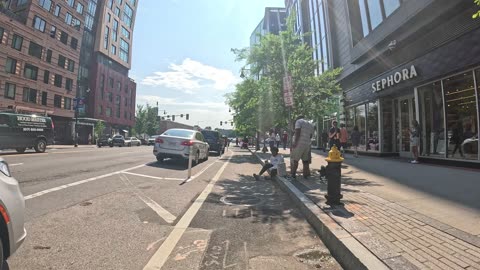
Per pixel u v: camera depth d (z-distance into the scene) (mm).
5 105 38969
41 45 44594
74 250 3969
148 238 4500
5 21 38562
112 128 69438
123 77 73375
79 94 59219
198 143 15477
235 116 33719
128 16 75312
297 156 9250
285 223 5418
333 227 4398
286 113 14328
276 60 13883
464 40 10531
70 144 50531
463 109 10945
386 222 4633
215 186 9156
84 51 60594
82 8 53719
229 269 3574
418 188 7227
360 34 18812
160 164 14164
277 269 3596
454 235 4043
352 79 20859
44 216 5305
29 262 3568
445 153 11820
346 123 22094
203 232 4867
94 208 5961
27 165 11406
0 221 2898
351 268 3477
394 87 14953
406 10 12781
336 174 5762
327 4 24250
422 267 3127
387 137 17016
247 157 23047
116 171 10992
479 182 7773
